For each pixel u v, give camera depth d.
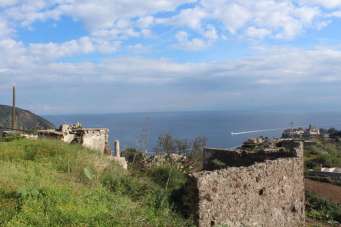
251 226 15.48
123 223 11.41
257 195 15.93
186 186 13.83
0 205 11.33
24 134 29.50
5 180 13.73
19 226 9.98
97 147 28.94
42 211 11.35
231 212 14.55
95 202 12.96
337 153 54.75
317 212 25.22
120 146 28.92
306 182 36.38
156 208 14.16
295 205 18.27
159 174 21.58
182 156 30.31
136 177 18.66
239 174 15.06
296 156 18.70
